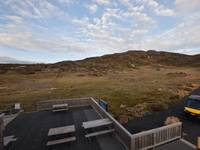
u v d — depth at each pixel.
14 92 29.28
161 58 136.12
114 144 6.55
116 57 124.25
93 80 45.31
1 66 83.31
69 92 28.23
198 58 124.62
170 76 55.00
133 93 25.53
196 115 12.47
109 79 47.19
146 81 41.44
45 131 7.94
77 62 103.38
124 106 18.08
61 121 9.31
